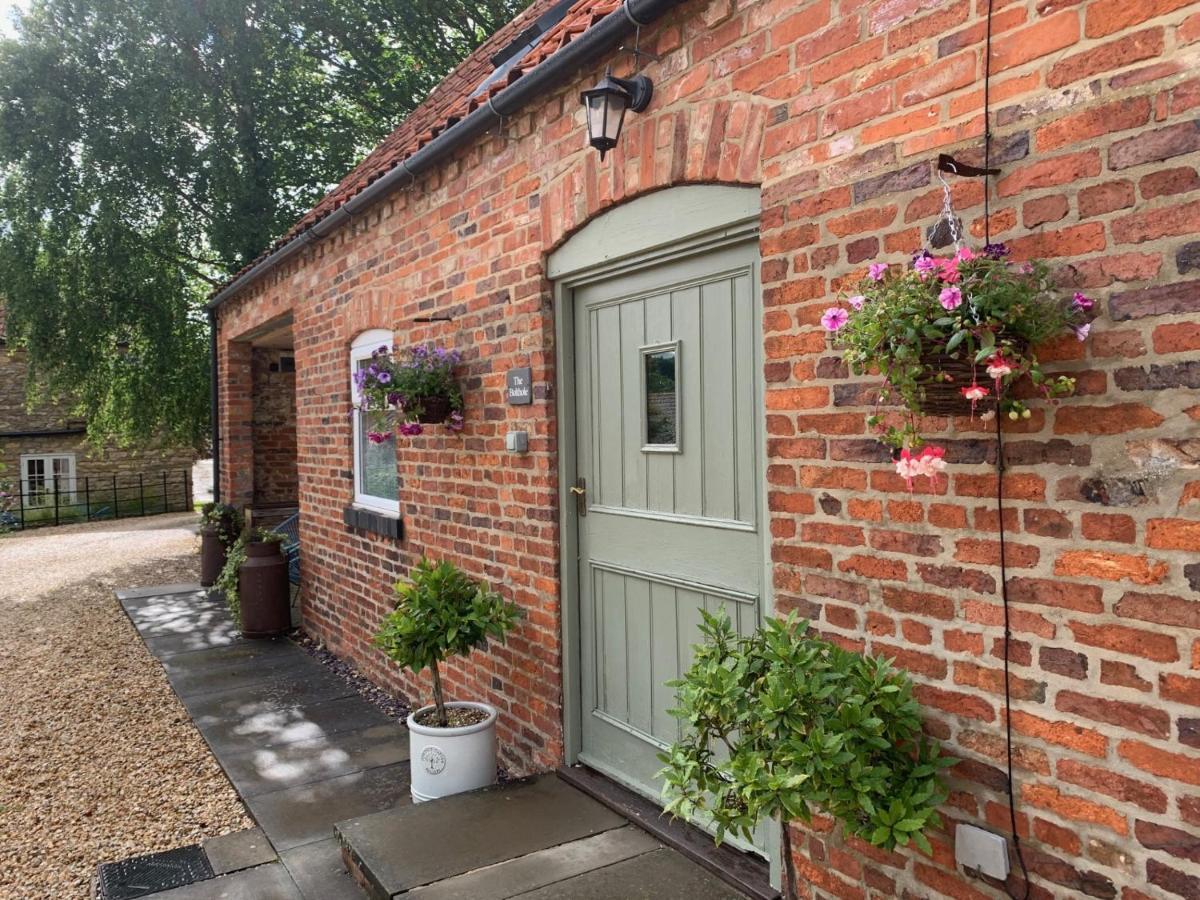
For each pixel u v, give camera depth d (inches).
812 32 95.1
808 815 80.5
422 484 192.9
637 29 117.4
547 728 152.9
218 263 555.5
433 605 151.7
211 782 169.0
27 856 140.3
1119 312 69.6
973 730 82.0
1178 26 65.8
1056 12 73.2
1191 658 66.1
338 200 236.2
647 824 124.6
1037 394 75.4
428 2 557.6
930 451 73.0
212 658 258.5
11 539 620.7
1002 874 78.7
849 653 89.3
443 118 192.2
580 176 135.0
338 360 240.8
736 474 115.7
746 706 87.9
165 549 537.0
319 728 196.4
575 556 148.6
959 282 70.2
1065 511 73.9
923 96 83.9
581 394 146.6
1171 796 67.7
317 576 271.0
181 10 484.7
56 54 462.9
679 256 121.8
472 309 168.2
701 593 122.7
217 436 411.8
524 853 118.5
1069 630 74.0
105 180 483.8
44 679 244.1
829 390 95.0
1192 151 65.1
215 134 517.7
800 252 97.4
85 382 505.4
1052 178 73.8
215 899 123.1
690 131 112.5
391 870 113.9
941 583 84.4
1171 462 66.8
